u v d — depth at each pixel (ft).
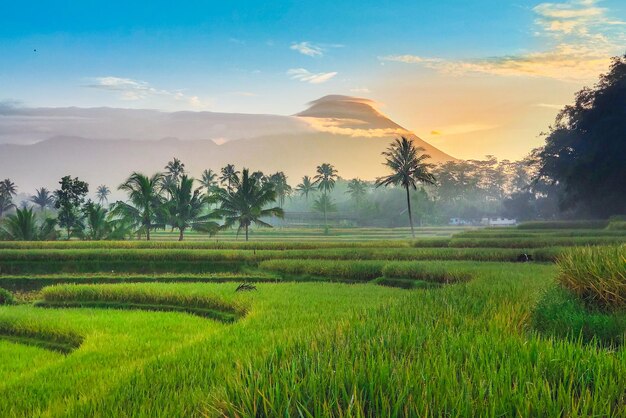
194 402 18.65
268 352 21.61
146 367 27.48
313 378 14.43
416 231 312.09
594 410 12.32
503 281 53.88
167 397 20.75
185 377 24.71
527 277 59.52
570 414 12.21
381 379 14.35
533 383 13.66
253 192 183.52
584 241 120.16
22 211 164.25
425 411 12.21
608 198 213.05
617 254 37.63
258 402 13.88
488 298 38.55
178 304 66.44
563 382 14.78
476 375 14.74
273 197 183.73
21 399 28.71
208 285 75.77
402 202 411.34
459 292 43.04
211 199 184.96
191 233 291.99
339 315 44.47
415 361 16.85
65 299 71.56
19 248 131.75
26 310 64.90
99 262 111.86
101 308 68.23
